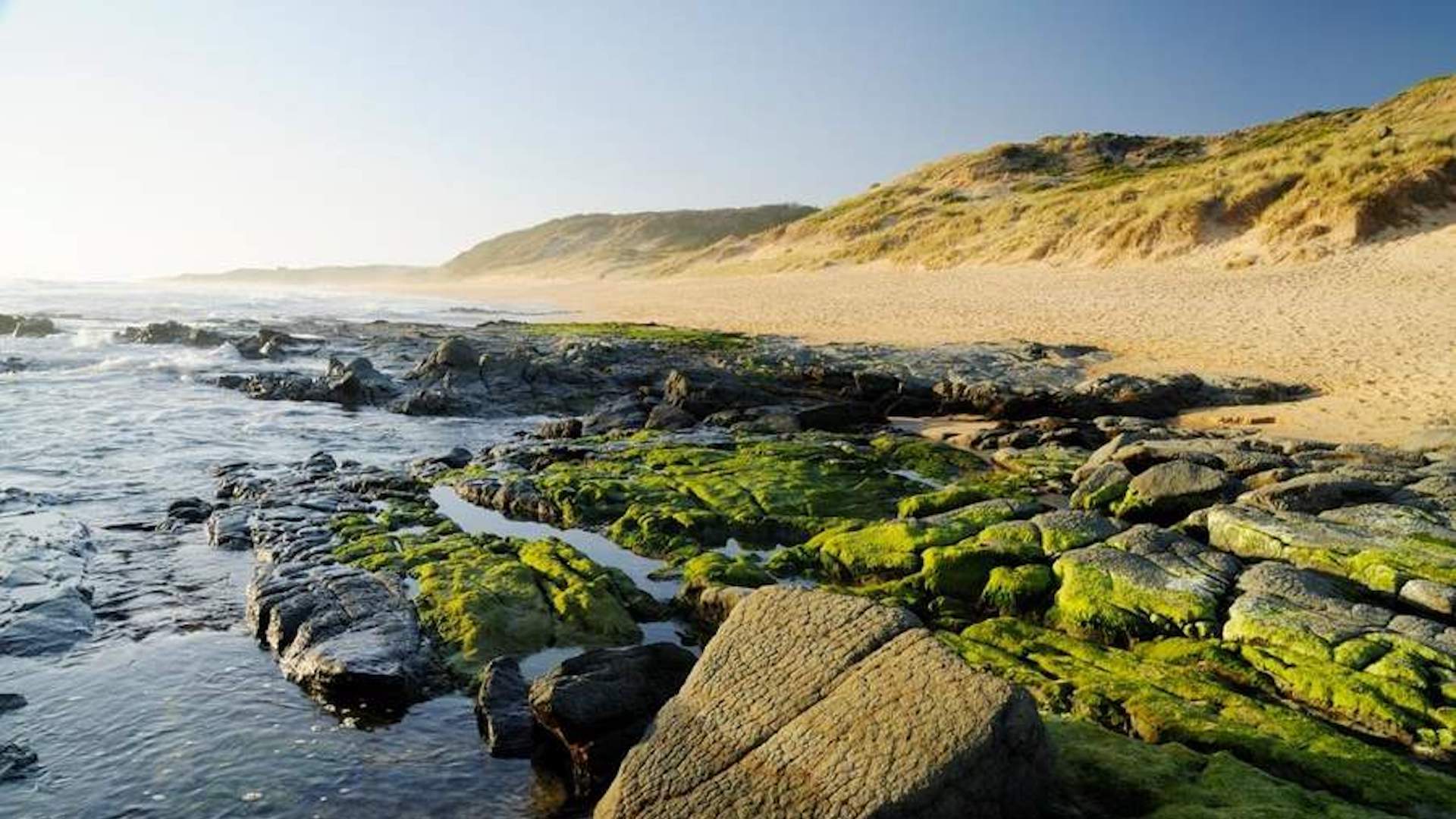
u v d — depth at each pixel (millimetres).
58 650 11625
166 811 8336
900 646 7617
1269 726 8961
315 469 21750
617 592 13422
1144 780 7465
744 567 13734
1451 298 34062
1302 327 34250
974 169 113125
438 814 8359
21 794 8586
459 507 18922
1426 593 11273
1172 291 44312
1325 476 15594
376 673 10328
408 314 78688
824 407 27578
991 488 18672
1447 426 21438
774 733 7430
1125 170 98562
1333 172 48031
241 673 11102
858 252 88000
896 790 6434
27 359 38656
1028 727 6773
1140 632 11453
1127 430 24328
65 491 19531
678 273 125812
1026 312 46000
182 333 46594
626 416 28234
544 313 79562
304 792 8656
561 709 8812
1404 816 7422
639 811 7312
